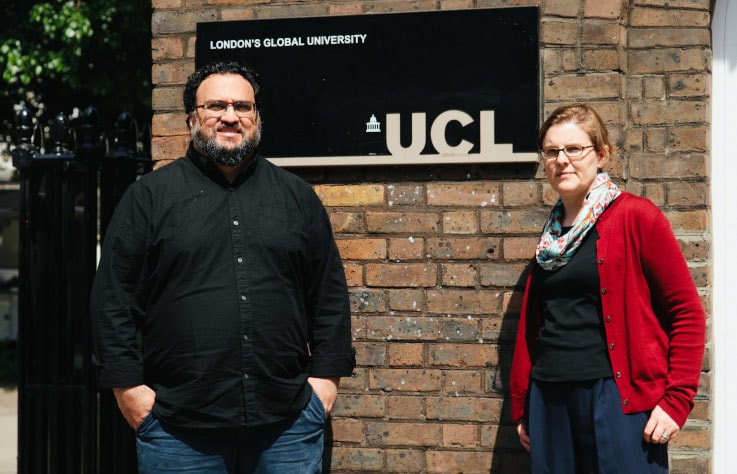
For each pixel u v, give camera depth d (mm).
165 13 3697
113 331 2688
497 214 3430
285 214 2781
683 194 3355
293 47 3545
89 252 3957
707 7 3379
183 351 2652
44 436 4004
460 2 3463
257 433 2730
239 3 3637
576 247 2705
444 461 3459
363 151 3482
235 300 2662
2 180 13156
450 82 3422
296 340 2771
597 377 2635
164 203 2717
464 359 3449
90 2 8836
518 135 3369
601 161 2795
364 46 3490
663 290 2656
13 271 12477
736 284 3547
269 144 3545
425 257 3484
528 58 3367
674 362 2621
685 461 3330
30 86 9914
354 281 3533
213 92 2734
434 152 3430
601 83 3355
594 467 2672
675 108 3371
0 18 9297
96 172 3959
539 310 2893
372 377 3516
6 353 11102
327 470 3539
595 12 3361
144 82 9336
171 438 2693
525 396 2895
